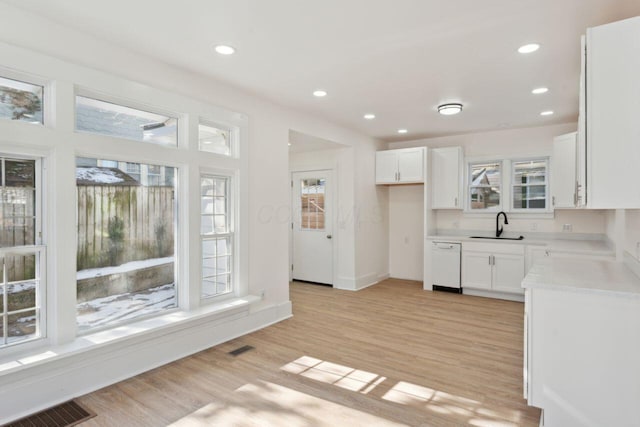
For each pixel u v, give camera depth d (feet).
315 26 8.05
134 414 7.53
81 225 8.77
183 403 7.97
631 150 5.90
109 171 9.30
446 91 12.41
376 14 7.55
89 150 8.55
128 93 9.20
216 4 7.18
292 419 7.42
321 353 10.78
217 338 11.44
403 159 19.84
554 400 7.07
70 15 7.63
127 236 9.68
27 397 7.42
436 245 18.78
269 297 13.62
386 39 8.66
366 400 8.16
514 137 18.20
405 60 9.85
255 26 8.07
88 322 8.91
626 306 6.54
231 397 8.25
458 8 7.31
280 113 14.06
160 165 10.36
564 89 12.17
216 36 8.55
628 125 5.91
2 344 7.50
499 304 16.25
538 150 17.62
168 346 10.06
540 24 7.91
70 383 8.05
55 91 7.93
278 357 10.48
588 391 6.81
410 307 15.79
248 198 12.73
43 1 7.10
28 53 7.47
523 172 18.29
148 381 8.94
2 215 7.47
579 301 6.86
